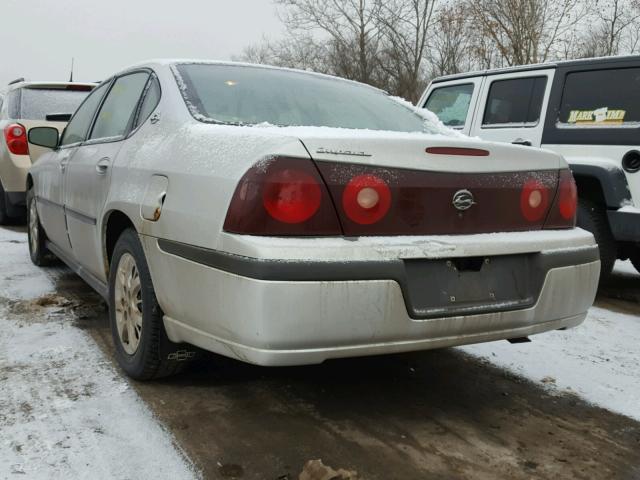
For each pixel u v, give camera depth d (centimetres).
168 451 245
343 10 2261
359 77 2253
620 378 340
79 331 378
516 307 266
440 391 316
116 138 355
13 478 221
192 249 246
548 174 288
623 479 240
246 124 291
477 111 627
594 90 519
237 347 231
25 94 777
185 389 303
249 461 240
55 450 241
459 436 269
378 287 231
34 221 549
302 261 221
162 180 275
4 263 571
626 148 485
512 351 379
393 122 345
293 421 276
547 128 546
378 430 271
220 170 242
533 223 282
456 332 252
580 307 291
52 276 520
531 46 1591
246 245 223
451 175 255
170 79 326
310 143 231
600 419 290
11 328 381
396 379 330
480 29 1675
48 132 497
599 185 505
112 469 230
